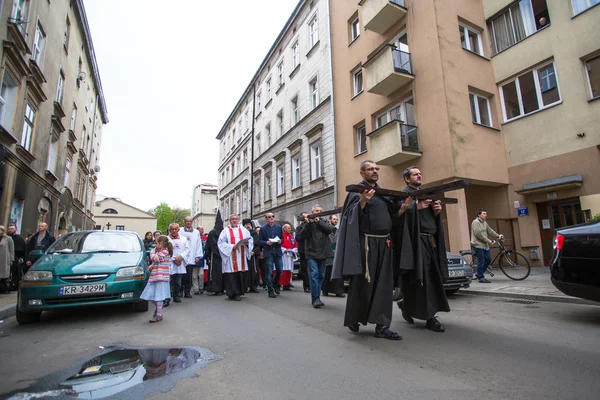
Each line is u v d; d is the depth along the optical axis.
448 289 7.47
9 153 11.35
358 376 2.93
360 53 15.73
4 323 5.67
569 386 2.62
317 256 6.57
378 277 4.02
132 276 5.86
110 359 3.52
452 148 11.05
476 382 2.74
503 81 12.62
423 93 12.17
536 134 11.34
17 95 12.11
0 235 8.59
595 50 10.12
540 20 11.67
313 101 19.89
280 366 3.21
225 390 2.70
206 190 53.22
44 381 2.95
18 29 11.51
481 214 8.88
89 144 27.77
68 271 5.52
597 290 4.29
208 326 4.95
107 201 53.78
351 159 15.79
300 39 21.36
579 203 10.32
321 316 5.51
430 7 12.16
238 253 7.70
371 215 4.05
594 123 9.98
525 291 6.96
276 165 23.67
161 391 2.69
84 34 21.80
